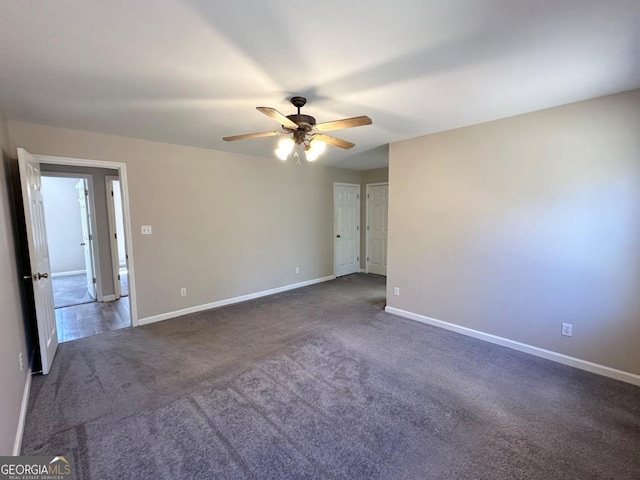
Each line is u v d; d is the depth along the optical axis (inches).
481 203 127.6
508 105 104.7
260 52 68.2
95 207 189.6
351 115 112.7
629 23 58.4
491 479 64.2
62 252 281.9
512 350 121.5
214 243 174.9
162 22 57.1
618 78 84.3
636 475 64.9
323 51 68.3
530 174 114.0
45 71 75.8
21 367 91.0
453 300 139.7
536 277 115.5
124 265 317.4
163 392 94.7
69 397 92.2
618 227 98.0
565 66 76.8
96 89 86.9
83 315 168.4
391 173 157.5
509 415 83.7
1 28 57.7
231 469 66.7
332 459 69.4
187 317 160.9
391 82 84.7
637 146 93.4
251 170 189.2
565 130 105.3
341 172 250.5
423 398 91.2
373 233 266.4
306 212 224.7
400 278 159.3
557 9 54.3
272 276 205.3
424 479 64.2
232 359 115.4
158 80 81.6
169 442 74.3
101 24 57.3
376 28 59.9
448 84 86.6
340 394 93.4
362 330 142.3
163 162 153.7
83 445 73.2
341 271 258.2
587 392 93.7
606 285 101.1
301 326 147.7
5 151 104.8
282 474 65.5
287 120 85.4
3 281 78.4
